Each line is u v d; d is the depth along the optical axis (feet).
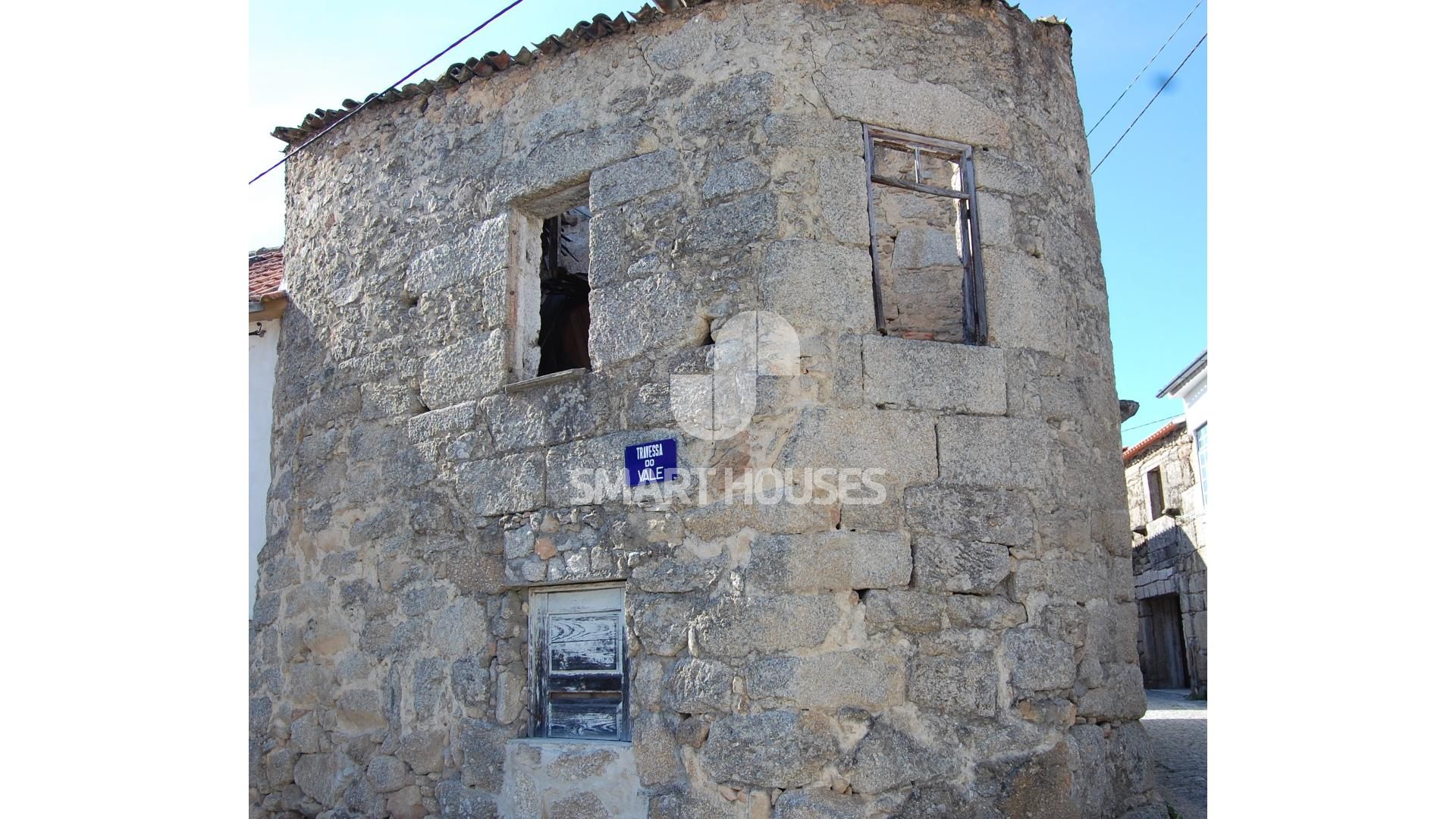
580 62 21.81
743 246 18.85
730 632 17.56
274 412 27.30
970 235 20.31
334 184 26.35
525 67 22.66
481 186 22.86
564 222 29.17
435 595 21.83
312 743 23.63
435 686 21.42
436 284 23.27
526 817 19.29
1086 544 20.08
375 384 24.09
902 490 18.29
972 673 18.01
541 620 20.49
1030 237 20.72
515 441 21.04
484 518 21.29
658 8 20.59
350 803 22.44
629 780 18.25
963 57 20.88
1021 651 18.48
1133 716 20.43
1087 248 22.45
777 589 17.39
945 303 23.93
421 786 21.30
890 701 17.40
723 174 19.35
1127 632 20.99
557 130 21.77
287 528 25.68
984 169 20.48
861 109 19.58
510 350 21.81
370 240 25.03
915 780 17.16
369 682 22.72
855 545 17.72
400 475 23.06
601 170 20.94
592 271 20.66
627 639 18.90
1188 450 54.75
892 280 23.98
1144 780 20.18
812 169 19.01
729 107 19.60
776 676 17.04
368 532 23.48
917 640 17.85
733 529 18.02
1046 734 18.34
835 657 17.25
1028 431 19.62
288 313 27.25
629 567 18.98
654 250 19.89
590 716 19.54
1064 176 22.17
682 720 17.87
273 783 24.34
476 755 20.31
